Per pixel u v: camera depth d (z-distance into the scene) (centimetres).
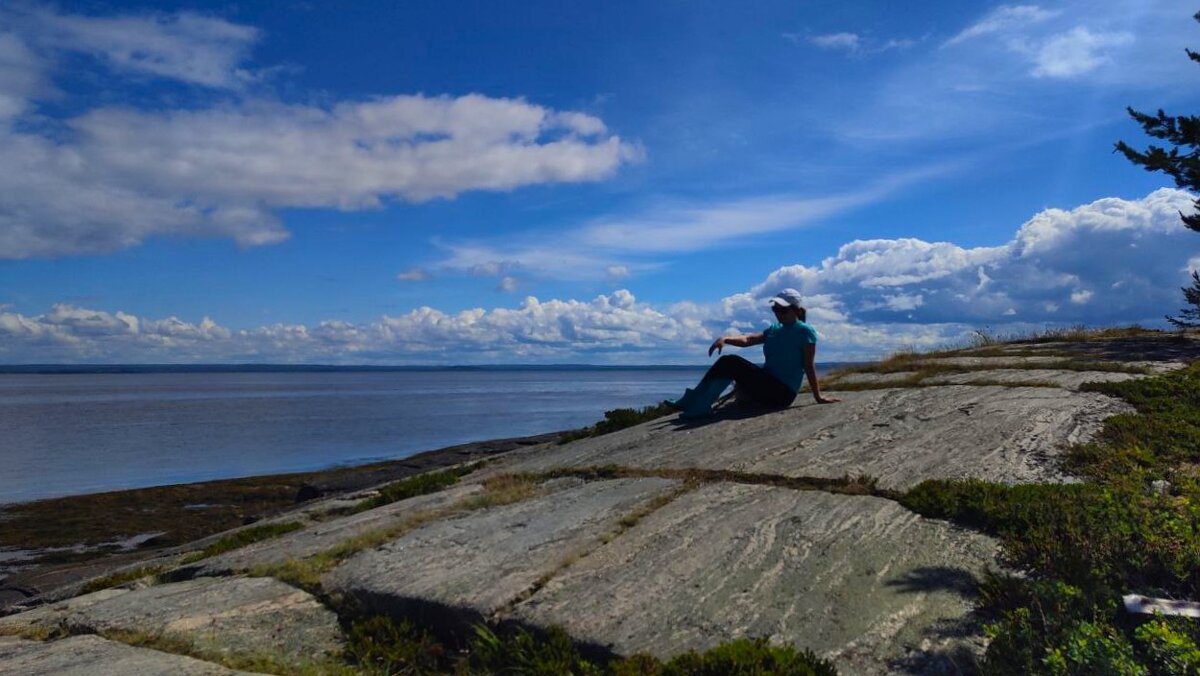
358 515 817
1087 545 470
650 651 412
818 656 391
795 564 496
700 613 446
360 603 529
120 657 474
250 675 441
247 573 634
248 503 2142
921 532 530
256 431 4819
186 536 1788
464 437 4319
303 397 10806
